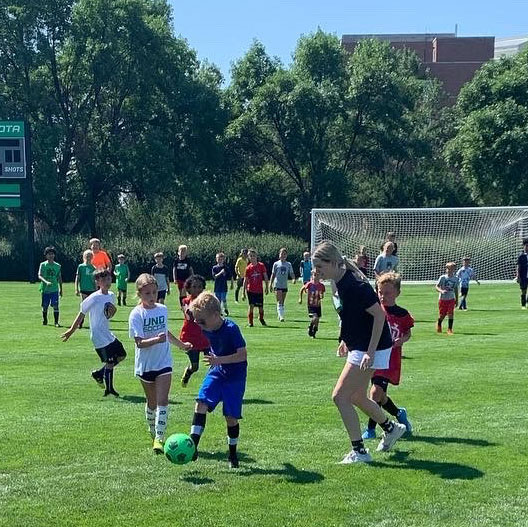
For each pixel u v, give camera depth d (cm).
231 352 783
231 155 6500
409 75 7512
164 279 2534
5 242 5197
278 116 6319
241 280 2978
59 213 5884
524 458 811
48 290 2192
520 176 5469
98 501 685
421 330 2045
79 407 1080
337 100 6228
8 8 5509
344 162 6650
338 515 648
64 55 5888
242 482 735
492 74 5891
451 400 1120
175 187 5859
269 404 1088
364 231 3766
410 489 712
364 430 937
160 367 869
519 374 1341
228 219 6469
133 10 5806
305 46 6638
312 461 804
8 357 1574
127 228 6144
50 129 5484
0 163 4456
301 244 5309
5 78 5806
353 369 787
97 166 5809
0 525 630
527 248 2698
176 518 644
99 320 1165
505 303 2911
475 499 687
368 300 768
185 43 6222
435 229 3756
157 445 837
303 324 2227
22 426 962
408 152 6575
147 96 6019
